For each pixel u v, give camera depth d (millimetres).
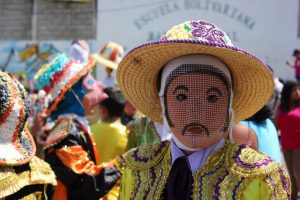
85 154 3527
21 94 2414
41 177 2371
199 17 16719
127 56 2049
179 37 1943
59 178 3441
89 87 3748
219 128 1949
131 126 4105
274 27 16219
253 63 1961
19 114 2371
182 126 1944
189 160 1962
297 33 16078
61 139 3506
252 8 16328
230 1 16469
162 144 2123
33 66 17734
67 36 17688
